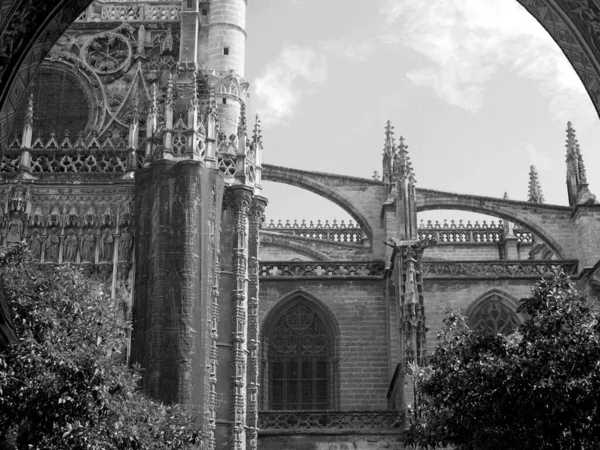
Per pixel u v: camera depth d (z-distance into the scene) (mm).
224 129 54594
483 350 33562
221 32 56781
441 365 34344
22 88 13695
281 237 71000
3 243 49688
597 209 62094
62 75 57625
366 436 53688
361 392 59656
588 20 13242
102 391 28969
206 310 47344
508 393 30969
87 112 57031
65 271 32344
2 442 28000
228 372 48938
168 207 48375
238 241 51156
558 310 31719
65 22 13719
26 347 27875
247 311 51656
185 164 49062
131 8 58938
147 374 45781
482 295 61000
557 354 30734
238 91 55812
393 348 58812
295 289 61281
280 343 60906
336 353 60312
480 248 77625
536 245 73875
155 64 57875
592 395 29672
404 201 59375
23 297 29875
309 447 53719
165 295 46875
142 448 31484
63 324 30906
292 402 60000
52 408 28234
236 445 47812
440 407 35625
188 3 56906
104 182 51250
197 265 47750
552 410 29656
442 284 61250
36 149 52469
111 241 50344
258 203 53406
